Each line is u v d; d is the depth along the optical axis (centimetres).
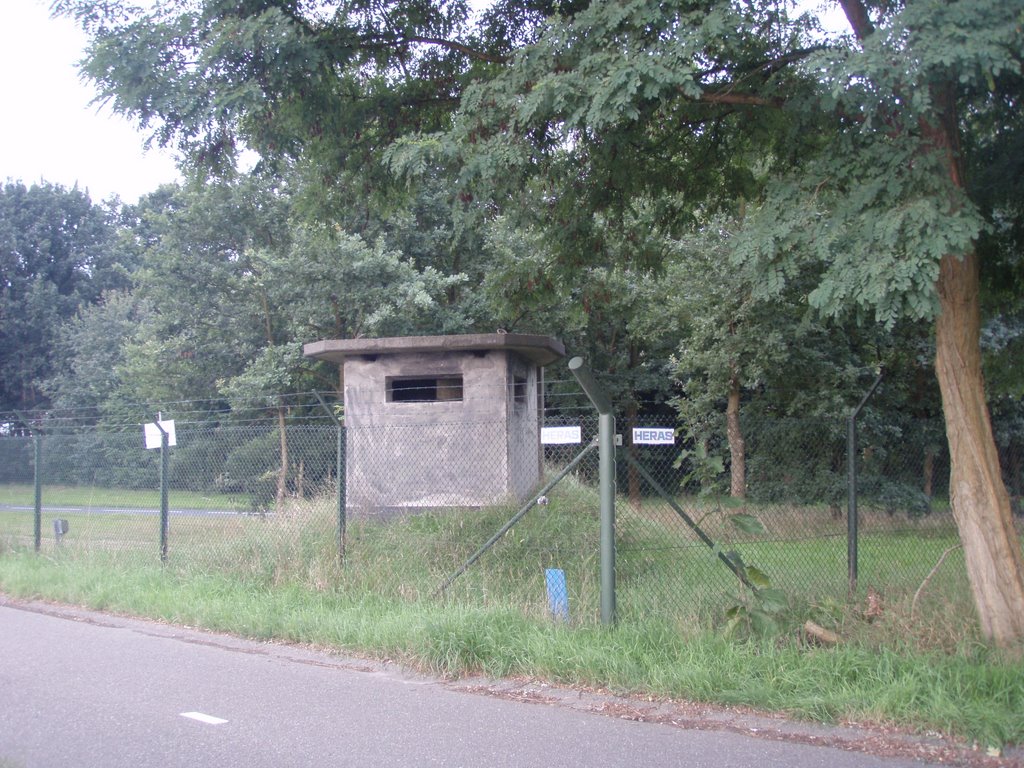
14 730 537
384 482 1065
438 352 1088
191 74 851
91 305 3634
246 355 2188
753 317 1498
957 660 589
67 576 1006
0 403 3812
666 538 874
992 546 630
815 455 905
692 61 717
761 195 991
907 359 1578
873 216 610
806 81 770
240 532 1023
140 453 1221
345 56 952
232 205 2170
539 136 868
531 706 584
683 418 1606
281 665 691
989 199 787
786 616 685
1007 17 585
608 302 1204
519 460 1106
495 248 1950
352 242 1916
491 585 816
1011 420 1588
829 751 500
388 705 587
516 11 1011
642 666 624
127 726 545
